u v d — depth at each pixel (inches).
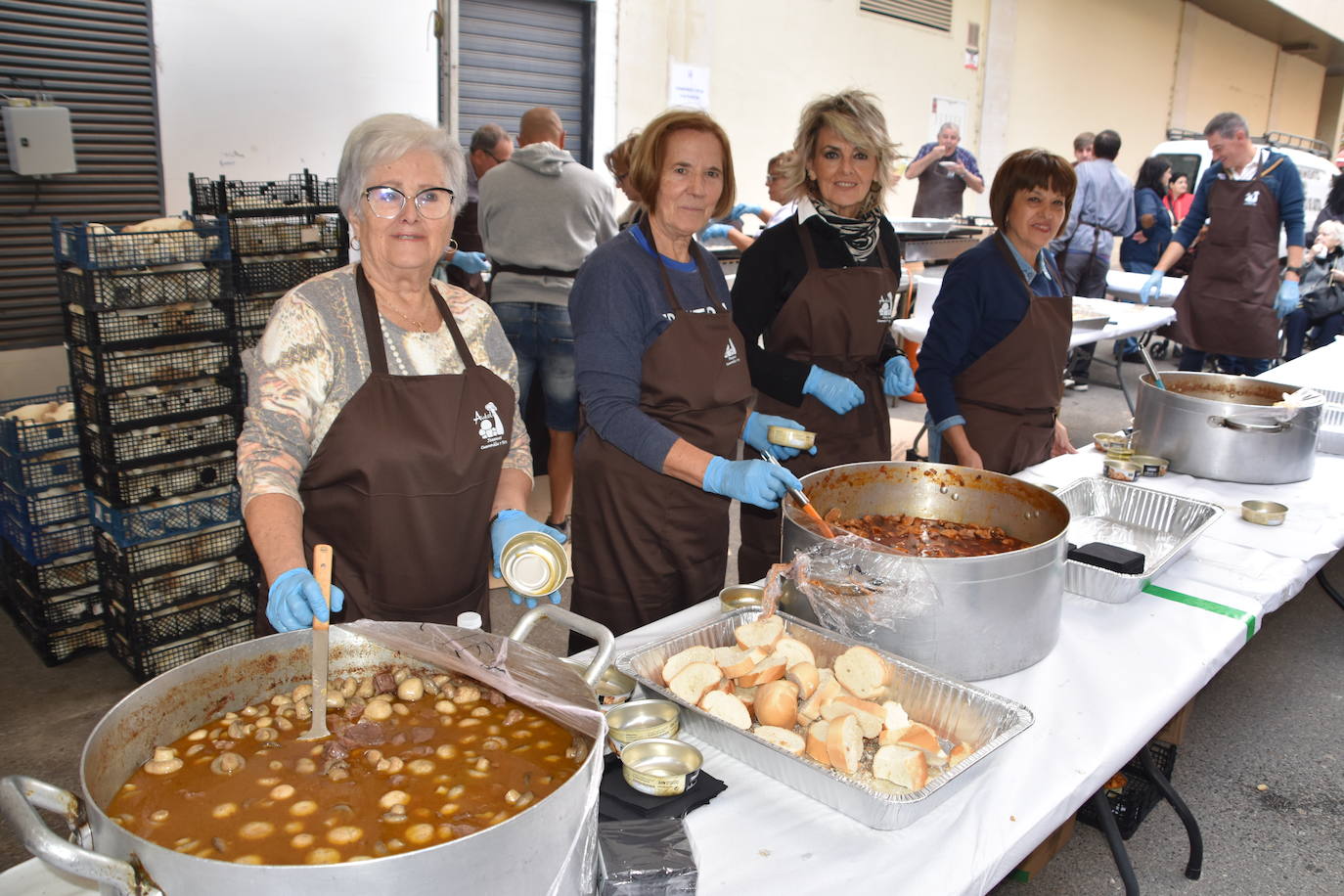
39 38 149.2
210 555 125.6
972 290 112.6
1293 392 117.5
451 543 68.6
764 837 49.1
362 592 68.6
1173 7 502.0
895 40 340.2
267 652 49.8
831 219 103.7
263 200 138.7
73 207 157.5
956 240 279.0
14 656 132.2
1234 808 109.2
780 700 55.7
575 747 47.2
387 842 40.6
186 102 167.2
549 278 161.0
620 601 90.4
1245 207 202.7
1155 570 79.2
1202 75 553.3
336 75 186.9
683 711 57.1
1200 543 93.2
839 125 98.0
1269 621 155.6
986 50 382.9
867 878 46.3
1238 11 526.3
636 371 83.6
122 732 43.3
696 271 88.7
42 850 31.9
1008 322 112.9
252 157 177.8
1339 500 105.8
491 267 169.8
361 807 43.0
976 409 116.8
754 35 286.8
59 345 159.3
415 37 198.1
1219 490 109.4
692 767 51.6
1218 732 124.2
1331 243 243.6
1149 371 125.5
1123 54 474.0
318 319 62.8
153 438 117.0
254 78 175.0
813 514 70.6
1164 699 64.2
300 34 179.9
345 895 31.9
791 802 52.2
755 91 293.4
